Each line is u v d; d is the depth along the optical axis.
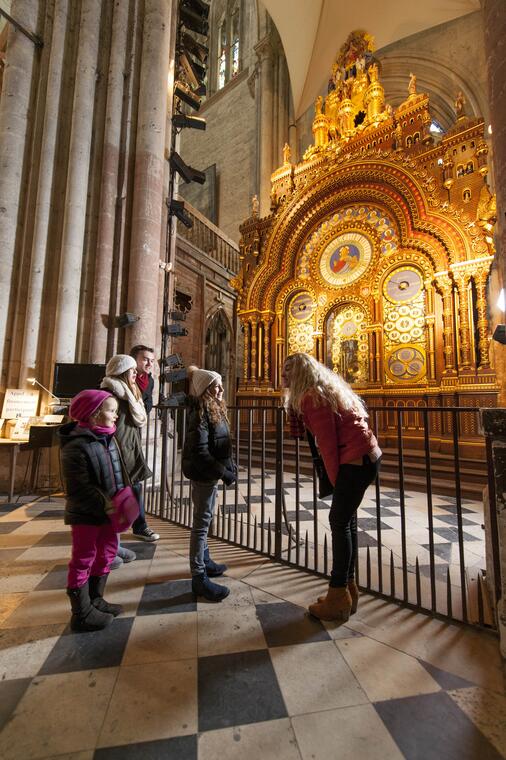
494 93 2.20
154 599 2.14
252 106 16.45
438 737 1.22
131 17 5.89
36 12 5.56
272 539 3.37
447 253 7.66
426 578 2.57
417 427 7.61
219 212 16.91
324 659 1.62
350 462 1.96
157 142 5.70
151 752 1.14
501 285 2.03
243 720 1.28
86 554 1.81
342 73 10.94
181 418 4.34
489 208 7.05
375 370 8.38
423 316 7.96
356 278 9.05
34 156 5.33
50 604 2.05
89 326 5.23
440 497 5.42
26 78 5.36
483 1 2.39
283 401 2.28
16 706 1.32
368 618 1.97
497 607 1.82
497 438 1.69
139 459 2.48
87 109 5.44
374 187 8.81
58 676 1.48
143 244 5.43
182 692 1.41
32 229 5.20
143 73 5.76
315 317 9.59
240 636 1.79
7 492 4.65
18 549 2.86
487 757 1.14
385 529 3.84
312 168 10.49
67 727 1.23
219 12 19.67
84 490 1.77
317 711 1.33
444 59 11.82
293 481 6.30
